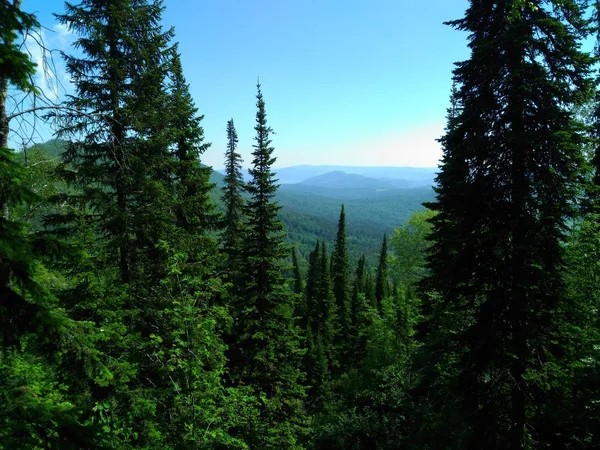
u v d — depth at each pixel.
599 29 10.51
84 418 6.57
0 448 3.09
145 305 9.84
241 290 16.48
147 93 9.81
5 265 3.48
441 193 11.79
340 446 16.44
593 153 12.41
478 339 9.30
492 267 9.48
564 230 9.20
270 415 14.48
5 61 3.38
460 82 10.43
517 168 9.30
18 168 3.46
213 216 16.31
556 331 9.31
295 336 16.48
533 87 8.70
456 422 11.34
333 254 54.41
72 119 7.96
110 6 8.77
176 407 8.61
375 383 24.50
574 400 9.34
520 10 8.78
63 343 4.46
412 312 23.33
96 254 8.43
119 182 9.40
